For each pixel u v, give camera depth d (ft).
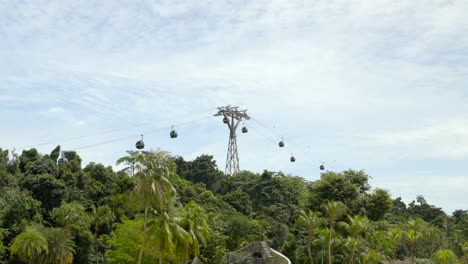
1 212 298.76
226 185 513.45
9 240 288.71
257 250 275.80
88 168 406.41
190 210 234.99
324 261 309.01
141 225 256.52
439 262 338.34
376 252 330.13
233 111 526.16
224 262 298.35
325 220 316.60
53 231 273.95
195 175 525.75
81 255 307.78
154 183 182.39
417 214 616.80
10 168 374.84
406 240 451.94
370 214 352.08
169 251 190.80
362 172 383.24
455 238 431.02
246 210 436.35
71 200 341.82
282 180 485.56
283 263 269.23
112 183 380.17
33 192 328.49
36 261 267.80
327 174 362.74
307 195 370.12
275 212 424.46
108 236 324.80
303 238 373.61
